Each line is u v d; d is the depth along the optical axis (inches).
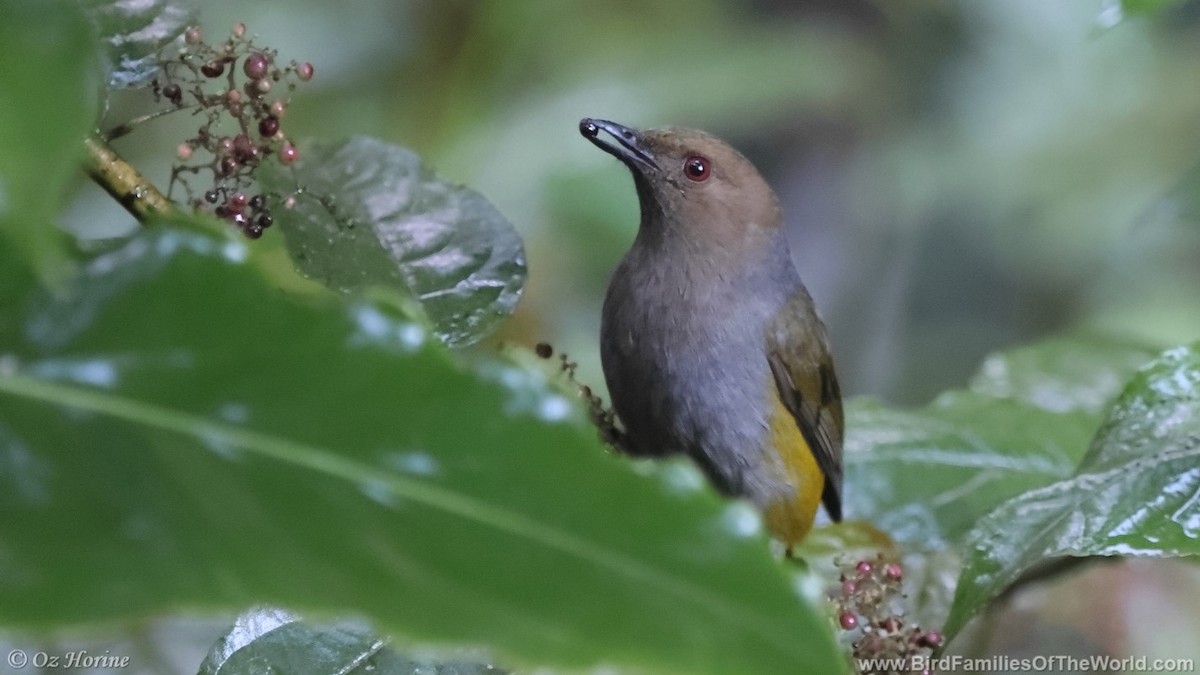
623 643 128.0
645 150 424.2
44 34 118.0
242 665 246.2
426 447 129.0
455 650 128.6
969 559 256.2
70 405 129.4
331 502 130.3
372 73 647.8
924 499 361.7
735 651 127.1
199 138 245.1
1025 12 714.8
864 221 729.6
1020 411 386.0
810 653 125.5
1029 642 426.0
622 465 126.1
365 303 128.3
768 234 431.8
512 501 128.2
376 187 277.0
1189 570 438.0
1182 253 683.4
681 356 419.2
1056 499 260.5
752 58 687.1
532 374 129.0
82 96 118.0
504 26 650.2
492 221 278.5
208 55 262.1
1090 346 433.7
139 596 127.3
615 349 429.4
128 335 128.6
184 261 127.6
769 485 426.3
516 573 128.6
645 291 424.2
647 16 690.2
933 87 727.7
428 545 129.6
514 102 661.3
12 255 124.4
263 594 128.5
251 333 127.7
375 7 650.8
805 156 729.0
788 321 429.4
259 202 255.4
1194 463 259.4
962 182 716.7
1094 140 705.0
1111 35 709.3
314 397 128.6
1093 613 428.5
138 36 233.5
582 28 677.3
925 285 724.0
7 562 126.6
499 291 273.7
